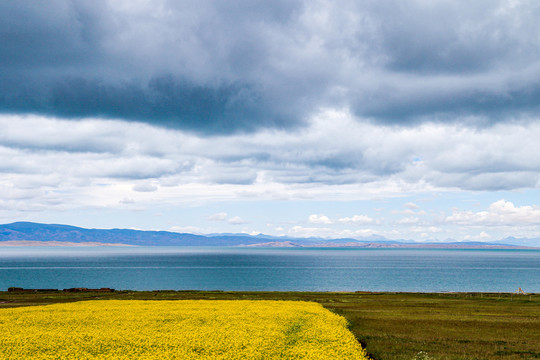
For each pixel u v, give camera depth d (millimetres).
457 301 62875
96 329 28906
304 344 24656
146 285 138750
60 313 37344
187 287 132125
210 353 22234
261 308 42406
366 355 25688
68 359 20828
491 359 25578
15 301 63000
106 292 82000
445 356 26000
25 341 24391
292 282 148875
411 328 36156
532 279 166875
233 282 149125
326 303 58312
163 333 27094
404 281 154250
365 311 48250
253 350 22297
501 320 41500
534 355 26797
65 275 179625
